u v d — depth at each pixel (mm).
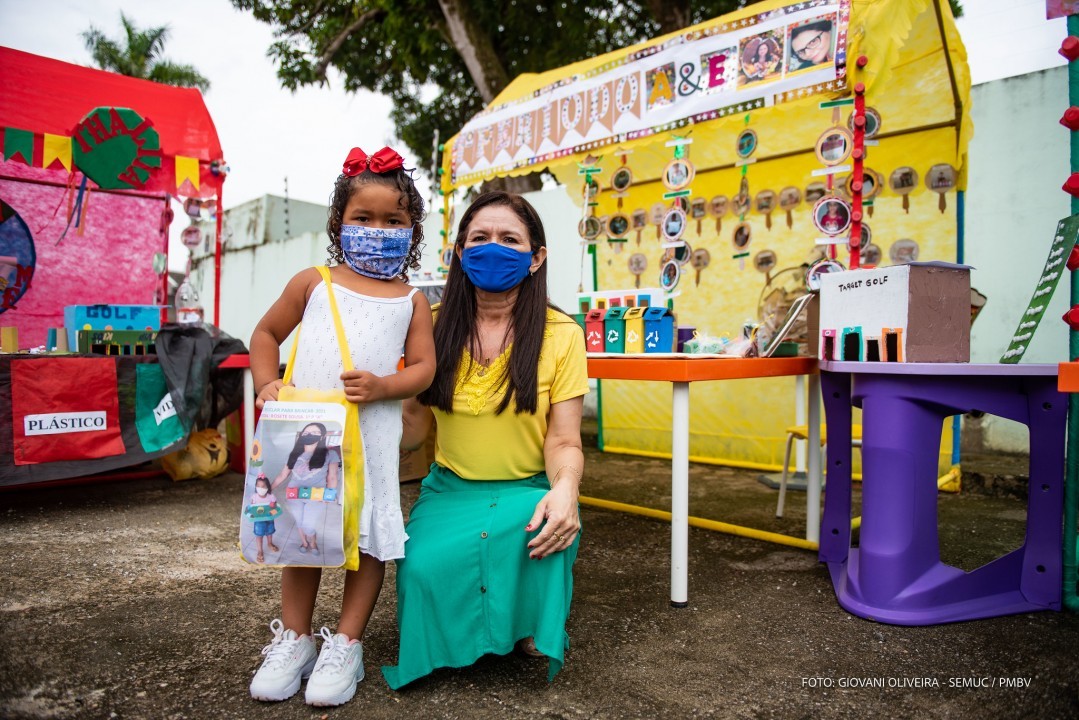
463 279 1906
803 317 3143
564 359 1854
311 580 1737
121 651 1893
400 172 1763
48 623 2070
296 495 1544
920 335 2152
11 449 3320
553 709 1614
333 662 1633
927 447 2193
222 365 4066
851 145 3023
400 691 1694
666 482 4391
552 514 1593
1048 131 4449
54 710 1568
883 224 4102
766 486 4270
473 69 7773
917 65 3557
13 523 3262
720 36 3023
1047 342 4469
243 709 1600
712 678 1776
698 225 4902
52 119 4375
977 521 3389
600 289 5410
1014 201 4582
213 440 4348
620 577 2590
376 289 1730
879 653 1924
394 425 1721
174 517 3400
